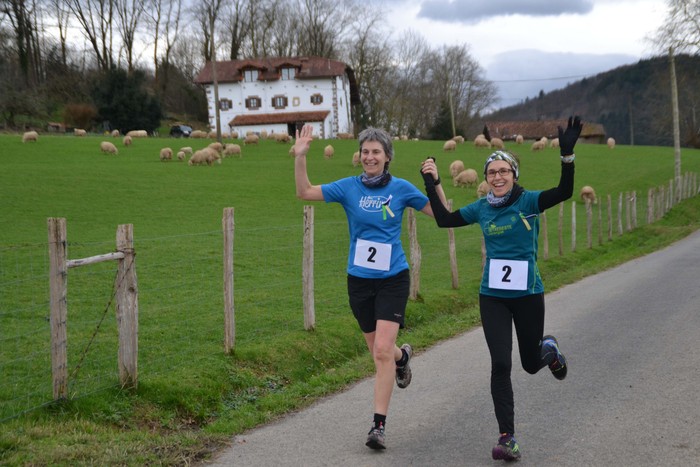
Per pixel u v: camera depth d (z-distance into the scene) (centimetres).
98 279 1230
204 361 737
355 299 550
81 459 474
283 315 1030
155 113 7519
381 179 545
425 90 10081
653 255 2062
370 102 9300
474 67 10244
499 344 495
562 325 1009
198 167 3819
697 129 8356
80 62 8650
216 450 521
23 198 2492
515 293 506
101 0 8312
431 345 928
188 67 9481
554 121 10588
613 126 11681
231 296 767
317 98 7875
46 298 1066
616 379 682
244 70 7944
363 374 761
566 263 1944
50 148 4456
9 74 7169
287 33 9044
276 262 1581
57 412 561
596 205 3588
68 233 1909
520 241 509
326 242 1941
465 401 632
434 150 5406
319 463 483
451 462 476
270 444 532
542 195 500
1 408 564
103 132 7112
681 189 4156
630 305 1151
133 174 3369
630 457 472
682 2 4066
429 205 555
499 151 518
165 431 581
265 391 708
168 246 1672
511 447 468
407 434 543
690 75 5450
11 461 459
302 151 555
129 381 621
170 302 1092
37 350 771
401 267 543
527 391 652
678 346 817
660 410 575
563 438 518
